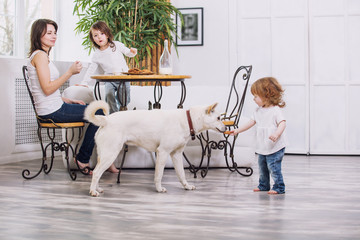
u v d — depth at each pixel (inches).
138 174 144.0
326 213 94.7
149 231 82.0
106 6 205.9
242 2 213.6
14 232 81.9
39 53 130.5
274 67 210.4
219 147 147.4
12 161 171.9
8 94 169.0
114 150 112.0
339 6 203.8
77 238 78.3
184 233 80.8
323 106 205.6
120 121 112.7
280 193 114.5
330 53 205.0
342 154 203.6
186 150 152.9
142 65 220.1
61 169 154.1
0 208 99.4
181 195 112.7
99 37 151.6
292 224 86.5
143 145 116.7
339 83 203.9
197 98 157.6
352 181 132.3
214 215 93.2
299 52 207.8
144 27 201.0
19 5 194.2
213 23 218.1
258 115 116.3
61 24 219.5
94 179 111.7
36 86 132.3
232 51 215.6
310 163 174.1
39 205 102.2
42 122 133.9
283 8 208.7
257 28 212.5
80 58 218.4
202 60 219.9
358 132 203.2
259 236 79.0
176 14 220.4
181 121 114.3
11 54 192.4
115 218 91.0
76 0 201.8
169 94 156.6
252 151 155.1
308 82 206.4
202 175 138.7
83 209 98.6
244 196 111.4
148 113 115.1
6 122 168.7
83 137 149.5
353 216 92.3
